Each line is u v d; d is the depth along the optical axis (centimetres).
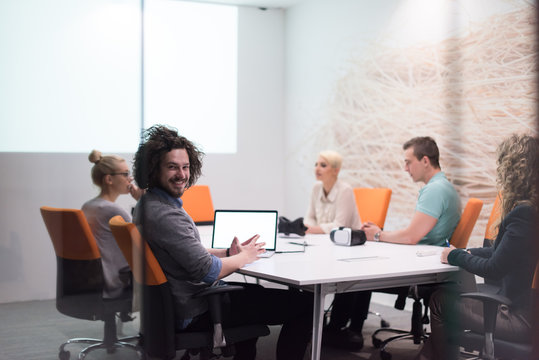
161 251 258
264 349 376
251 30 717
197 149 288
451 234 366
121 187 284
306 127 695
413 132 531
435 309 280
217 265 263
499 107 438
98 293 273
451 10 485
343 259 303
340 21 629
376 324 453
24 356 254
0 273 250
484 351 246
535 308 234
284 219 410
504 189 272
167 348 248
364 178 598
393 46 555
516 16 423
